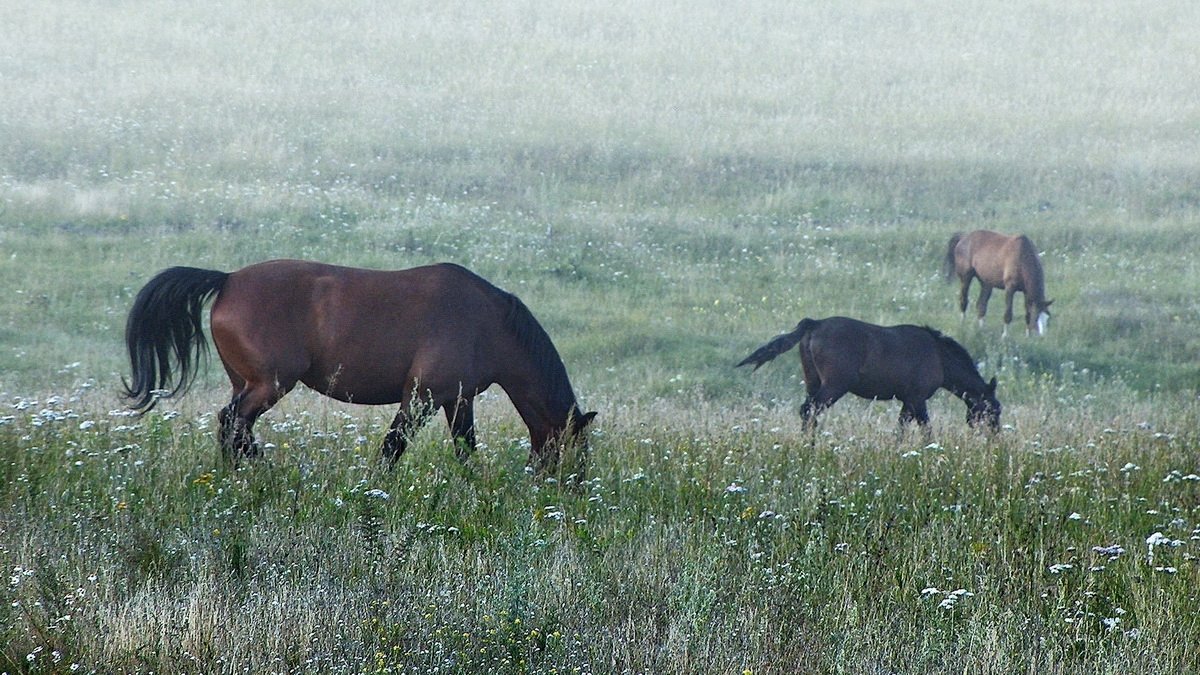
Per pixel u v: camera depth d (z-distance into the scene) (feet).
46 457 107.76
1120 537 98.63
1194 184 469.16
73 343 263.08
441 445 123.13
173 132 489.67
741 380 261.85
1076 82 653.71
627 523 99.19
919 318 319.47
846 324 188.65
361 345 119.75
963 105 599.98
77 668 64.95
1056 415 202.90
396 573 80.07
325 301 119.44
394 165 463.42
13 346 256.32
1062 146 527.81
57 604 69.72
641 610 78.13
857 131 545.03
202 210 383.65
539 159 483.10
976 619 76.02
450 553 85.61
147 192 400.06
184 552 84.99
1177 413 215.31
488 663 68.59
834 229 401.90
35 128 475.31
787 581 81.92
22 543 82.38
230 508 93.04
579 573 82.43
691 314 311.06
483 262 346.33
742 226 399.24
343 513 94.99
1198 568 90.22
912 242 385.91
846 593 80.74
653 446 134.62
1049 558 90.74
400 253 351.87
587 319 298.76
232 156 457.68
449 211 398.01
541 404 127.65
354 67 636.89
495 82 613.93
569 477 114.62
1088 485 120.78
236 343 118.42
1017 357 284.41
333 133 506.07
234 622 71.36
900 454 137.59
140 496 97.60
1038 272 302.45
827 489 112.06
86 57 620.49
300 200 400.06
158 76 583.99
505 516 98.53
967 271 321.11
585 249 365.20
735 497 108.99
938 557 90.38
